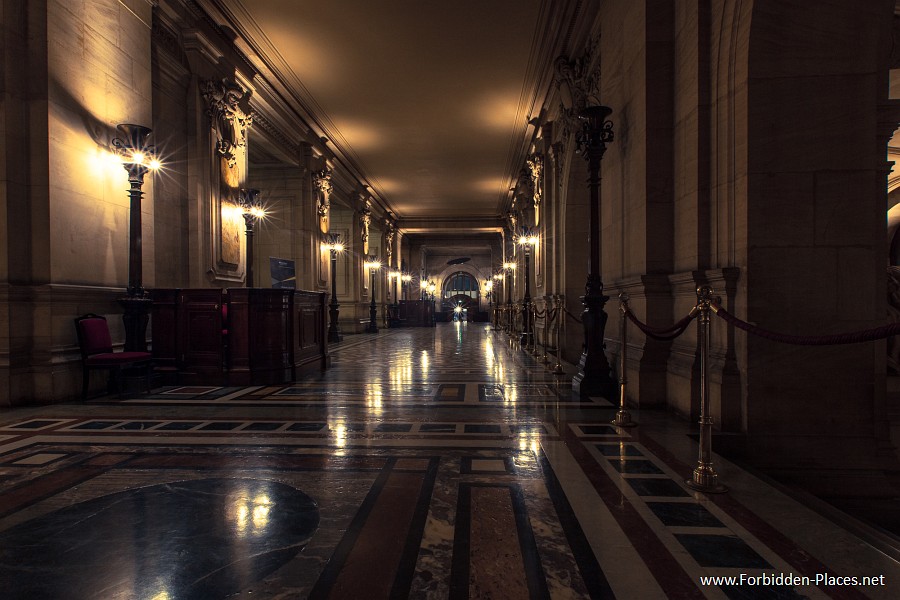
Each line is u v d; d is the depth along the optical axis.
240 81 9.84
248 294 6.85
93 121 6.16
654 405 5.20
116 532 2.39
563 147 10.66
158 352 6.95
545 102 11.59
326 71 10.41
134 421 4.70
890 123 4.04
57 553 2.19
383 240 25.47
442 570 2.03
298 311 7.79
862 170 4.02
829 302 4.03
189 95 8.38
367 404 5.54
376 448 3.80
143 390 6.16
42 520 2.53
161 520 2.52
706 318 3.06
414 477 3.14
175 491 2.92
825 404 3.97
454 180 19.67
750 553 2.17
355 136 14.45
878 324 4.01
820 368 3.98
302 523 2.48
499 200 23.47
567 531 2.38
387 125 13.55
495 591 1.87
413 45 9.39
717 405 4.17
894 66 5.51
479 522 2.48
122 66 6.62
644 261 5.34
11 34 5.40
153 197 7.24
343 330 20.25
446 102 12.00
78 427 4.46
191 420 4.75
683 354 4.87
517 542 2.27
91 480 3.10
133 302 6.22
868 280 4.01
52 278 5.57
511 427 4.45
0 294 5.28
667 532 2.37
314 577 1.98
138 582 1.95
